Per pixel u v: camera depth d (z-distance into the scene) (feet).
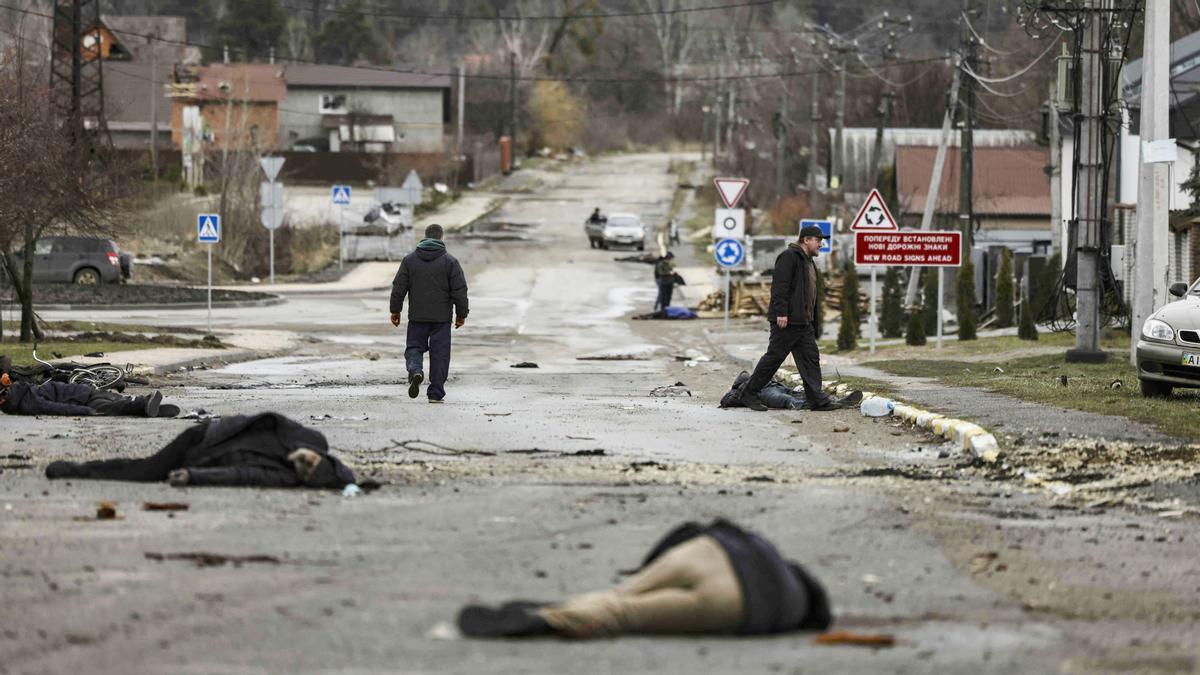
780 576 51.70
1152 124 184.55
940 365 200.85
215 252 498.69
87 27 461.78
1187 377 143.95
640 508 81.82
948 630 54.90
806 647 50.75
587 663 47.85
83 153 264.93
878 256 231.50
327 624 53.26
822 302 286.25
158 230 510.99
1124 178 333.21
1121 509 86.99
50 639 51.11
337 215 601.62
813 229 147.13
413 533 72.54
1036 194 539.70
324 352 257.55
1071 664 49.67
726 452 112.57
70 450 105.40
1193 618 58.70
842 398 155.74
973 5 334.65
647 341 294.87
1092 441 113.91
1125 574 67.46
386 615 54.75
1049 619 57.67
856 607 58.70
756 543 52.44
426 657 48.65
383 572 62.85
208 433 88.69
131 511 77.36
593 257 558.15
